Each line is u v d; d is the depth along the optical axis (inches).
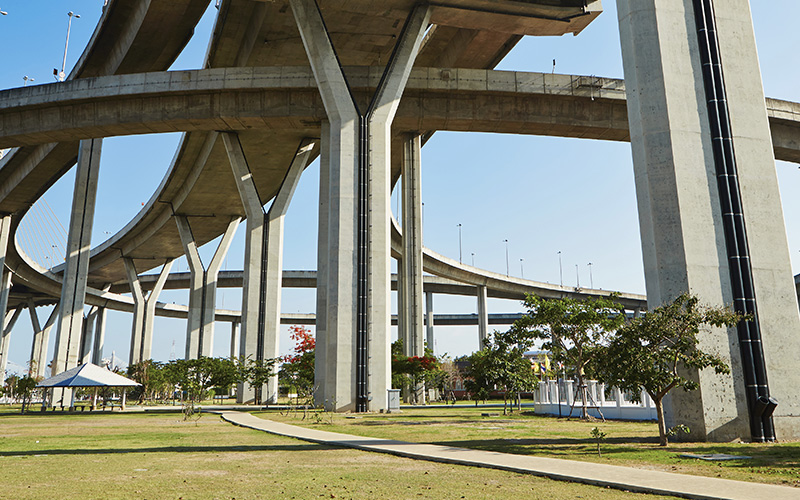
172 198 2694.4
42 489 337.7
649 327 555.2
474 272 3427.7
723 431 598.9
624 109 1609.3
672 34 690.8
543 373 2340.1
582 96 1555.1
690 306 557.9
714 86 684.1
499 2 1379.2
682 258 629.0
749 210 661.9
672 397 617.0
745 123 685.9
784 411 616.7
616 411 1050.7
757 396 606.5
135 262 3698.3
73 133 1569.9
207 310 2684.5
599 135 1651.1
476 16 1440.7
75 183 2122.3
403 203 2079.2
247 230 2005.4
